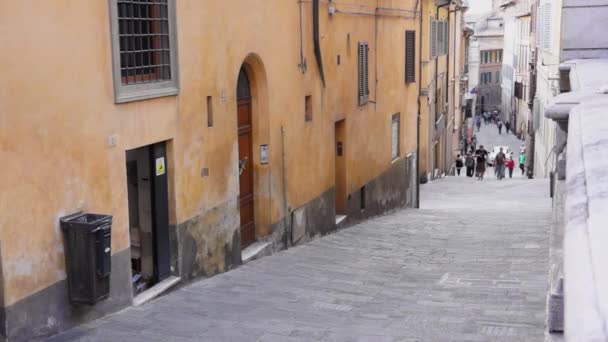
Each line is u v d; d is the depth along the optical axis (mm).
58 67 6422
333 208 14328
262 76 10859
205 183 9125
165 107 8141
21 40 5973
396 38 18984
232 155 9828
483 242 12977
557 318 3918
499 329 6863
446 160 38594
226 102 9609
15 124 5930
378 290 8906
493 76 91938
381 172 18031
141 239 8352
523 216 17109
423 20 25969
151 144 8062
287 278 9516
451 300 8305
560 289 3920
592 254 1835
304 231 12727
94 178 6973
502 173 37344
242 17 9984
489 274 9914
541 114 33562
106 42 7062
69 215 6621
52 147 6375
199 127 8914
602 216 2162
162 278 8398
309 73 12656
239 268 10023
